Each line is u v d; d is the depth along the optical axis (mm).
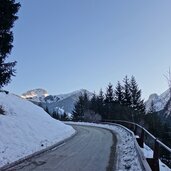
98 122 50062
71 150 17156
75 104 94562
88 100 93375
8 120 20938
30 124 23906
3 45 21031
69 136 25766
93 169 11969
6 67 21484
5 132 18188
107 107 81938
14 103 31219
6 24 20953
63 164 12992
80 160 13914
